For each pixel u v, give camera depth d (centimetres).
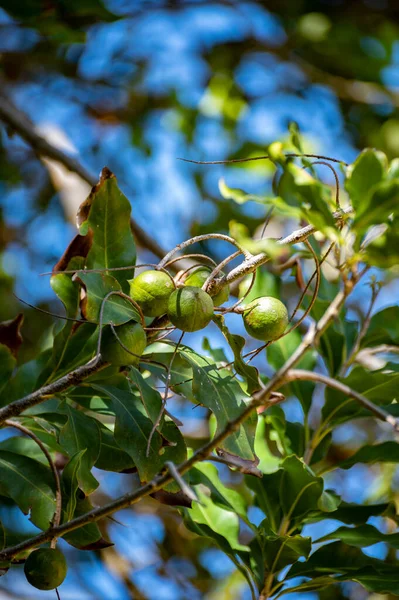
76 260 162
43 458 174
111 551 236
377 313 183
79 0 230
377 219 151
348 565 170
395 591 167
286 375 146
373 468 257
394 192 150
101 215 163
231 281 157
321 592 203
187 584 244
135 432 159
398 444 176
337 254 153
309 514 174
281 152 154
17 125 224
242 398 159
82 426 162
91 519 152
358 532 171
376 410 144
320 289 181
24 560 167
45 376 169
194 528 174
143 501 252
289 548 168
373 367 203
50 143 225
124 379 166
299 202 154
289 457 167
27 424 172
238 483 247
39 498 165
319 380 145
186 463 147
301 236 156
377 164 151
